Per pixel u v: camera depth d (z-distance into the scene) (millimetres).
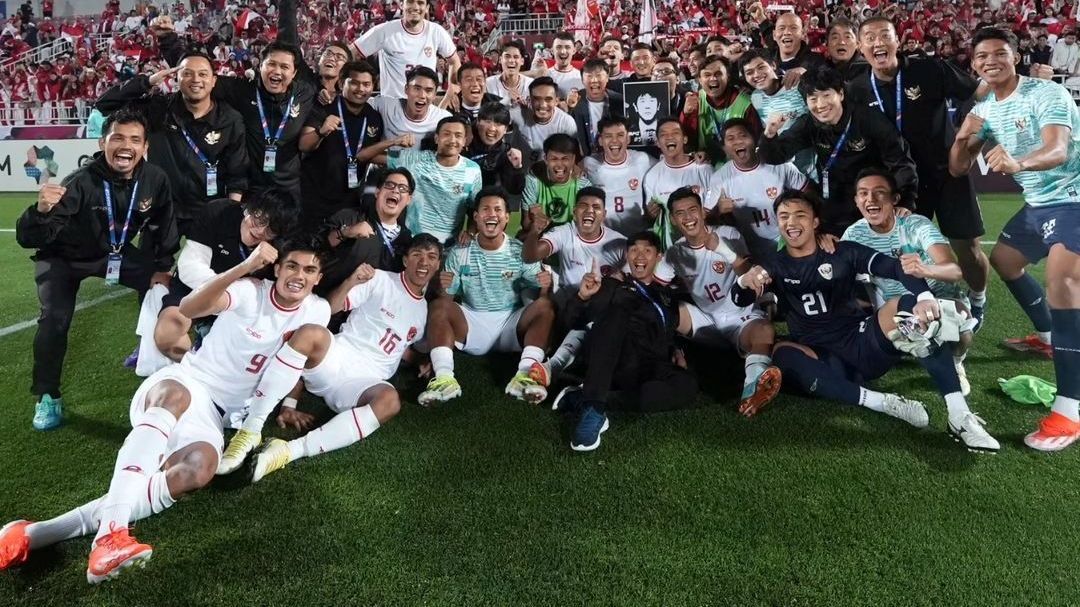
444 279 3895
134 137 3365
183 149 4195
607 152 4617
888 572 2238
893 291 3514
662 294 3703
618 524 2500
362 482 2801
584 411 3076
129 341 4586
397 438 3170
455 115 4672
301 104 4555
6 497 2742
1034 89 3168
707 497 2660
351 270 3797
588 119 5504
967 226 4062
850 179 4043
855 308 3465
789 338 3631
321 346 3037
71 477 2893
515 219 8758
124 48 16953
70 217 3344
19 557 2295
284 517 2572
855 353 3365
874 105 3980
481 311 4066
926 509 2568
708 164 4621
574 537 2428
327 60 5211
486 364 4082
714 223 4398
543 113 5020
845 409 3385
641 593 2152
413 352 3930
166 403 2596
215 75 4223
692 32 14625
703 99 5199
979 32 3281
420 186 4402
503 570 2262
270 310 2914
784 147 4168
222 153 4301
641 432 3195
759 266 3523
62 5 20516
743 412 3332
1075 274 3029
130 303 5500
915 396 3539
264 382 2877
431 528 2492
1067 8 14758
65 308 3400
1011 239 3592
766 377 3191
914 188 3816
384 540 2428
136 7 18625
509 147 4750
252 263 2727
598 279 3697
